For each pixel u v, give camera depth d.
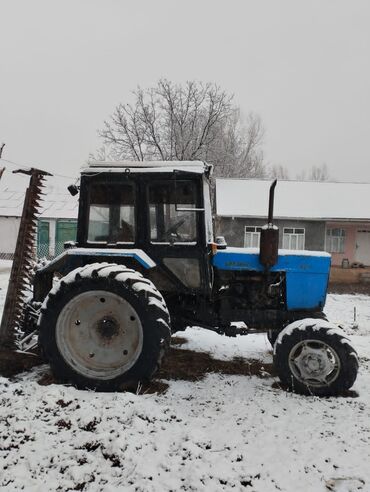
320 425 3.30
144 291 3.81
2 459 2.75
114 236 4.35
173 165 4.32
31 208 4.73
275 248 4.28
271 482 2.59
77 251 4.24
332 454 2.88
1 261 18.17
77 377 3.86
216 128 23.44
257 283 4.55
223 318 4.53
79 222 4.38
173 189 4.25
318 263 4.43
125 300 3.82
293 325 4.07
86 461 2.73
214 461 2.73
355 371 3.89
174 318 4.57
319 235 17.34
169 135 22.66
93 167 4.36
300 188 19.44
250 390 4.02
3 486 2.51
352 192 19.23
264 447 2.96
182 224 4.26
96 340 3.96
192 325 4.60
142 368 3.79
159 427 3.12
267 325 4.48
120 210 4.34
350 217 16.95
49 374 4.14
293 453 2.89
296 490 2.52
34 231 4.80
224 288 4.58
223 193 18.69
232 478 2.59
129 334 3.93
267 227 4.29
